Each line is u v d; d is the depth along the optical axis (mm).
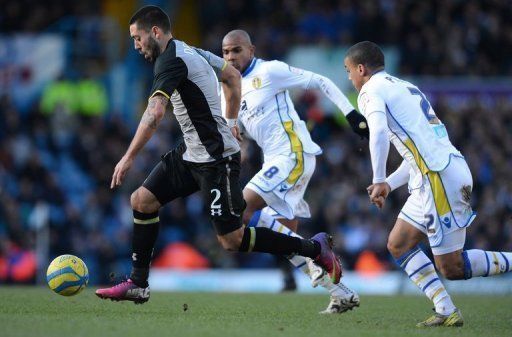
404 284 51531
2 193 60125
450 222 23875
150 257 25797
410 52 76562
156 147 66375
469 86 72312
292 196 30438
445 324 24203
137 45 24297
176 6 86250
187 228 61406
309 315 26594
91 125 70625
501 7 81500
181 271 55031
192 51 24391
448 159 24000
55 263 25391
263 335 20469
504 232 59688
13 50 75250
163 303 29609
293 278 40969
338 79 75500
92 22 79938
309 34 79125
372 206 60844
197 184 25266
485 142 67500
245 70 30828
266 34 78562
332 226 60062
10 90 74750
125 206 63188
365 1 80000
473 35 78562
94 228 61438
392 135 24672
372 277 52062
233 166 24781
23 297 30609
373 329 22734
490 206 60750
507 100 71938
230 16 83688
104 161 67500
